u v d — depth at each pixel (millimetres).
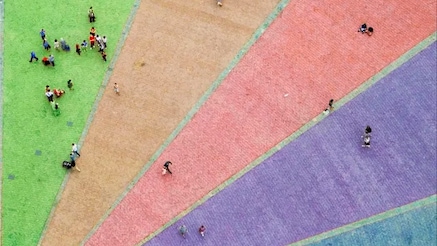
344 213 46844
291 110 51531
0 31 55750
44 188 48344
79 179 48750
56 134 50781
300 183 48156
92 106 52188
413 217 46438
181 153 49844
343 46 54562
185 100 52375
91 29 55344
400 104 51312
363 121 50625
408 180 48000
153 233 46500
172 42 55344
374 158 49000
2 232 46594
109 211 47438
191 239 46125
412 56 53656
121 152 50000
